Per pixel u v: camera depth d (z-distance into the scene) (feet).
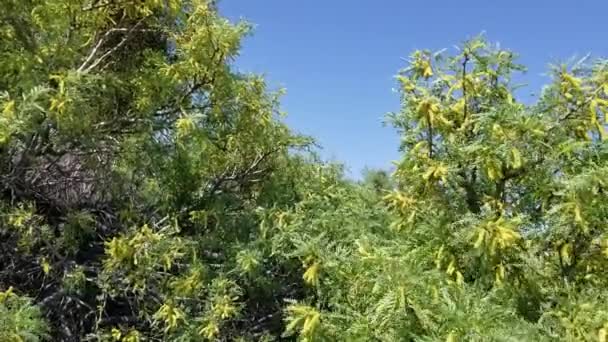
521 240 11.69
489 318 10.17
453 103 12.94
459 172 12.64
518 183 12.32
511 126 11.40
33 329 12.62
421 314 10.37
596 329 10.09
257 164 19.56
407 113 12.97
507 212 12.09
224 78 17.24
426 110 12.16
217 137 18.37
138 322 16.61
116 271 15.56
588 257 11.79
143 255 15.03
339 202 18.70
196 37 16.44
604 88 11.38
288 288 17.22
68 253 16.65
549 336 10.47
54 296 15.98
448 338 9.77
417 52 13.03
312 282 13.16
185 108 17.60
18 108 13.12
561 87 11.73
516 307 11.64
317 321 12.19
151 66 17.87
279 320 16.99
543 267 12.10
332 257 13.34
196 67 16.46
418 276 11.10
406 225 12.80
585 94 11.60
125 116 17.57
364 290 12.39
